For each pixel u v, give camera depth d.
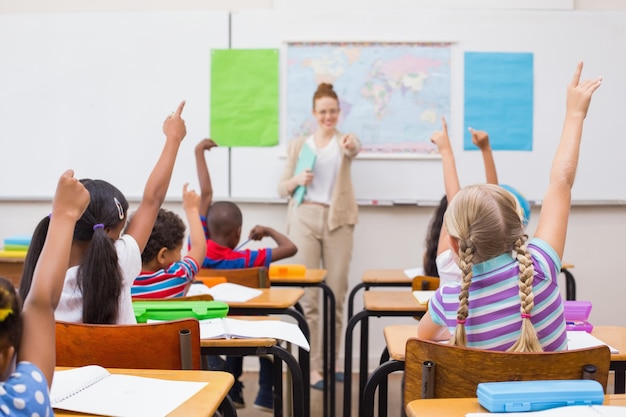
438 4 4.10
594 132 4.11
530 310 1.41
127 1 4.18
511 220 1.45
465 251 1.45
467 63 4.09
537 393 1.09
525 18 4.09
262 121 4.12
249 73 4.12
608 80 4.09
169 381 1.21
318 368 3.95
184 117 4.16
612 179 4.11
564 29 4.09
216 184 4.16
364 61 4.10
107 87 4.16
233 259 3.00
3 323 0.87
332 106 3.93
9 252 3.45
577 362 1.25
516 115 4.10
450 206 1.50
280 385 2.16
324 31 4.09
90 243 1.57
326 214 3.98
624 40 4.09
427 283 2.61
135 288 2.16
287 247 3.34
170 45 4.14
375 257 4.14
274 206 4.15
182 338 1.43
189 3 4.18
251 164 4.14
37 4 4.19
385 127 4.11
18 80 4.18
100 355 1.46
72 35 4.16
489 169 2.89
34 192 4.20
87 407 1.08
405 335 1.72
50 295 0.98
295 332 1.74
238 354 1.65
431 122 4.11
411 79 4.10
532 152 4.11
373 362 4.18
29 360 0.94
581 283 4.14
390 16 4.08
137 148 4.17
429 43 4.09
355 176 4.11
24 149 4.19
